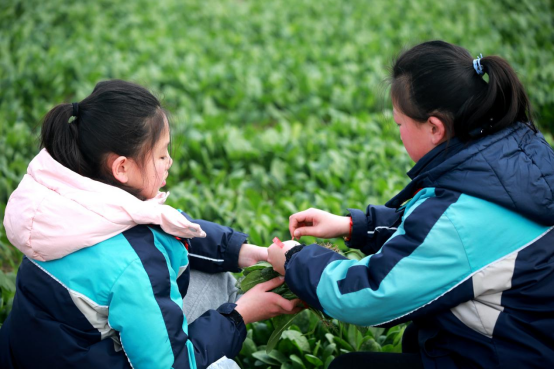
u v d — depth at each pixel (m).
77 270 1.60
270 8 8.43
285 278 1.78
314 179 3.85
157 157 1.73
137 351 1.57
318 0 8.63
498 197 1.54
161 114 1.72
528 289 1.58
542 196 1.55
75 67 5.82
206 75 5.86
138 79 5.68
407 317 1.63
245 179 4.07
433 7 7.93
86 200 1.60
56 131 1.67
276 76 5.76
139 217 1.62
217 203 3.48
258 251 2.09
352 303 1.63
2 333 1.78
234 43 7.12
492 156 1.58
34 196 1.61
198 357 1.69
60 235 1.58
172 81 5.79
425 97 1.64
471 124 1.62
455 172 1.60
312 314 2.41
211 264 2.08
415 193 1.78
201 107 5.41
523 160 1.58
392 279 1.59
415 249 1.58
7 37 6.50
